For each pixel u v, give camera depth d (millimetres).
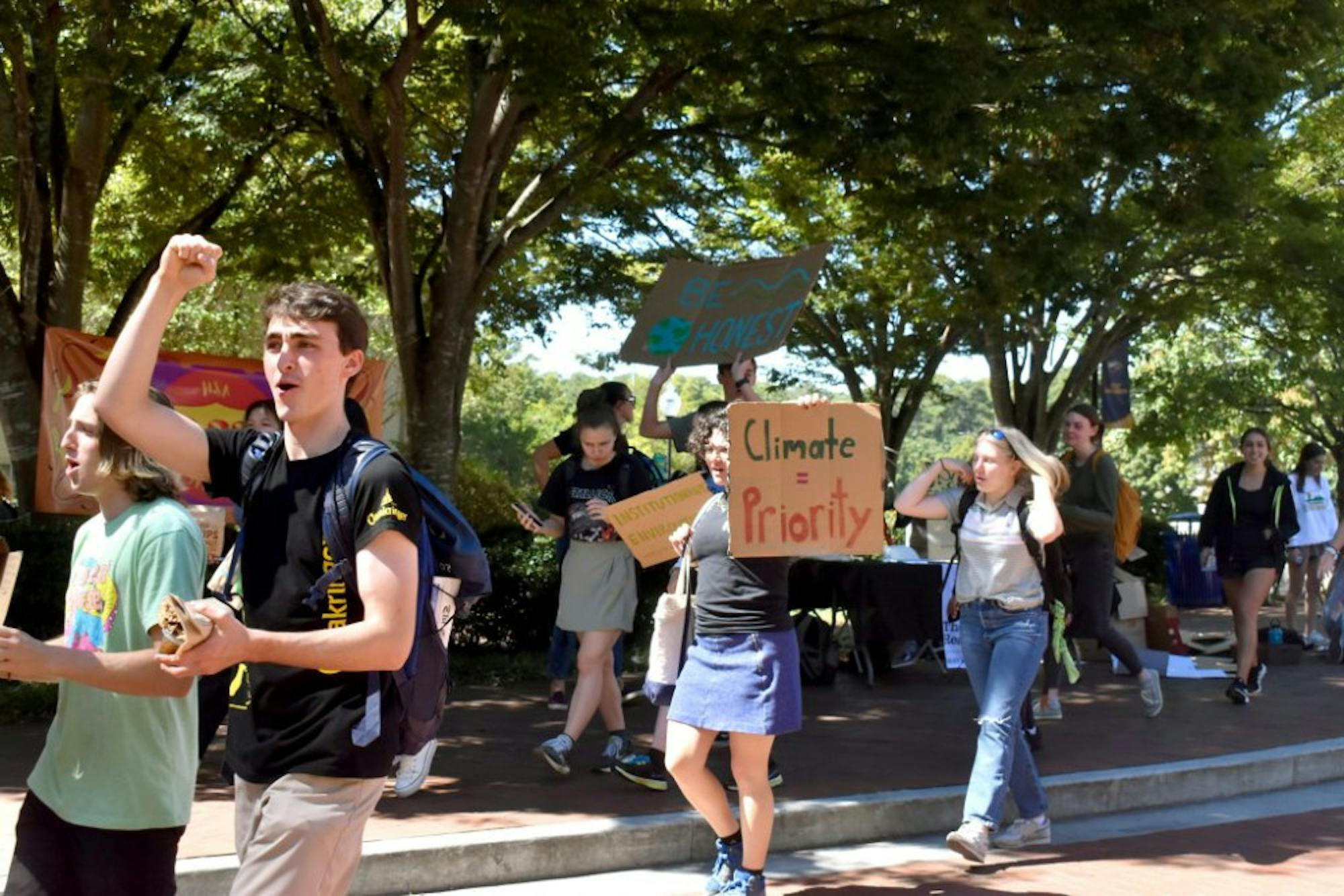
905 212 13609
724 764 8055
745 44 11859
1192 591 21656
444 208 15102
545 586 12453
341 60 12391
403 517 3395
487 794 7266
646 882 6309
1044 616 6938
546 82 11133
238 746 3537
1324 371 30781
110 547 3754
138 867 3750
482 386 30000
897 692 11414
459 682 11281
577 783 7570
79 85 13070
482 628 12500
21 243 13508
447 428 13547
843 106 12281
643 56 13195
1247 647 11070
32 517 12133
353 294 19969
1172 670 12445
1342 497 36000
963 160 12680
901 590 11594
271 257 17516
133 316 3584
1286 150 20297
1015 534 6875
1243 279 20969
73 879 3762
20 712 9172
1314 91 19109
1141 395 33562
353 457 3465
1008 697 6766
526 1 10422
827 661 11766
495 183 13961
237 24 14312
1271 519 11234
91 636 3744
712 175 17188
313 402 3484
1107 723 9930
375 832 6359
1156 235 19344
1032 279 14336
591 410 8078
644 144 13531
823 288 24031
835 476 5820
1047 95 12938
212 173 16781
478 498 23344
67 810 3719
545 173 13852
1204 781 8312
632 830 6504
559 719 9734
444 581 4371
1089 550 9891
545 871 6289
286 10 14625
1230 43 13055
